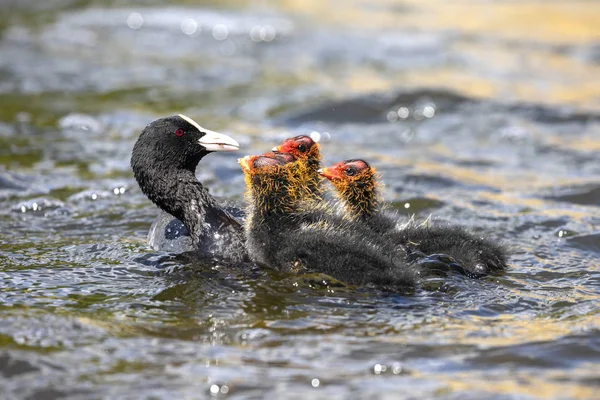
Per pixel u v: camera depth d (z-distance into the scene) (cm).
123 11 3325
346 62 2778
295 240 1134
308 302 1038
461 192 1638
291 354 894
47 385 821
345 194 1266
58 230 1352
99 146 1873
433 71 2681
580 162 1873
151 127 1246
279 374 848
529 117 2192
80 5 3378
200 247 1211
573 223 1441
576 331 956
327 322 980
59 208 1466
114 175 1673
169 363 869
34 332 934
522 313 1022
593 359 885
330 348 909
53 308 1009
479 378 842
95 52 2783
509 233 1395
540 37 3138
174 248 1226
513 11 3538
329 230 1149
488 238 1230
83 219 1415
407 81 2536
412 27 3253
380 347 912
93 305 1022
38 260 1189
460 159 1891
